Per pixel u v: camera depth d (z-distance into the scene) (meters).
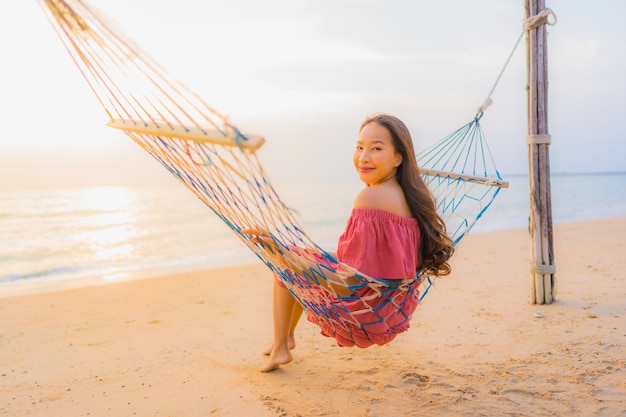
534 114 4.60
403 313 2.65
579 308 4.53
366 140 2.64
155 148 2.34
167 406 2.87
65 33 1.90
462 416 2.63
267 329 4.52
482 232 14.38
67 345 4.20
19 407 2.93
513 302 4.95
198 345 4.07
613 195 40.69
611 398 2.75
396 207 2.54
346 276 2.46
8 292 7.32
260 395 2.96
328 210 29.39
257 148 1.61
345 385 3.07
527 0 4.45
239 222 2.43
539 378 3.05
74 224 20.56
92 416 2.78
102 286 7.14
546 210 4.69
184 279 7.62
